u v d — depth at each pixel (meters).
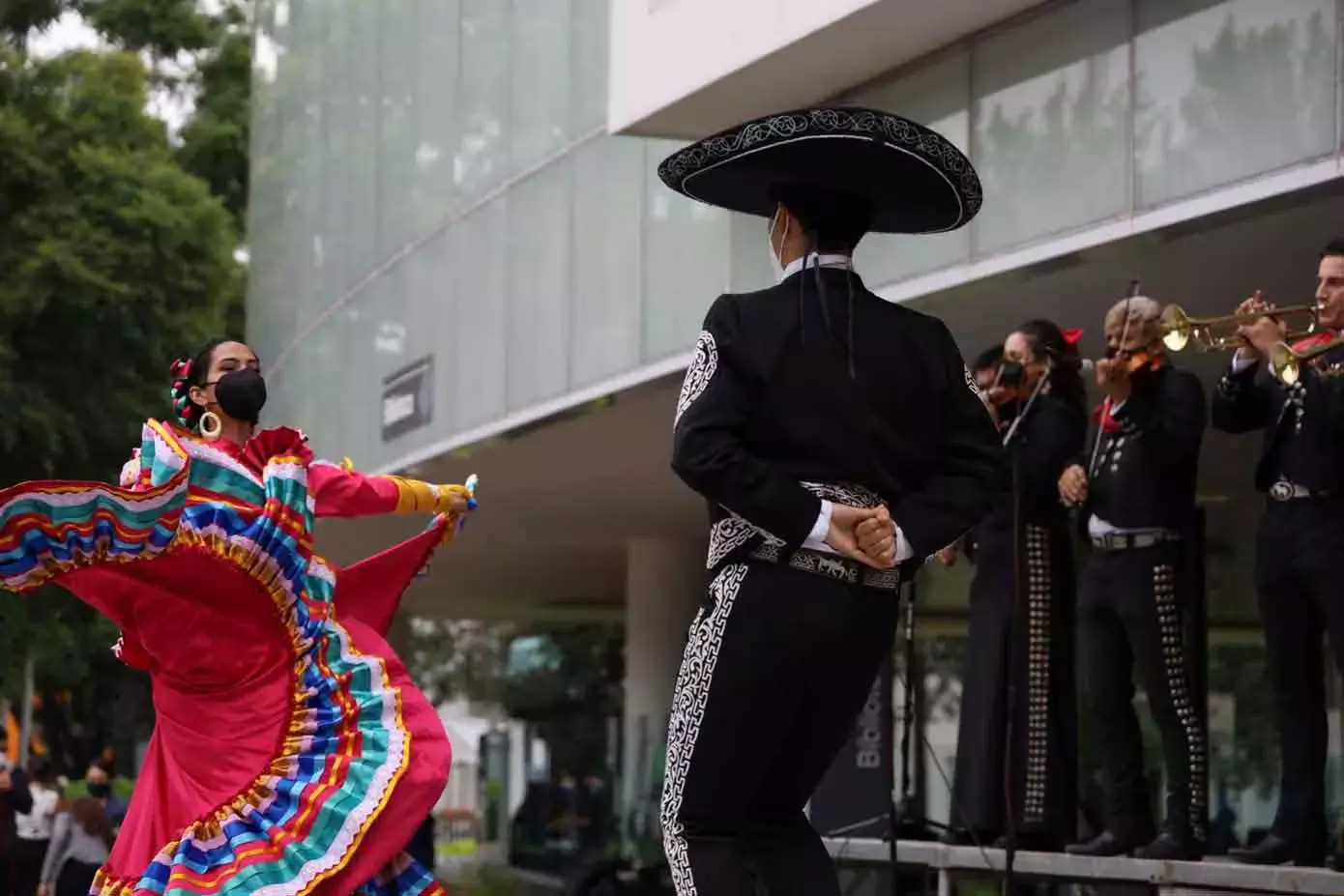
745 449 4.18
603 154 12.04
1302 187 7.27
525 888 20.70
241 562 5.21
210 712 5.23
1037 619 7.91
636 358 11.62
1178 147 7.87
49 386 19.91
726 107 10.07
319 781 5.20
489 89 13.73
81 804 14.48
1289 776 7.25
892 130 4.23
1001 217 8.87
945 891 8.12
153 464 5.14
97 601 5.20
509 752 30.88
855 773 9.87
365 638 5.48
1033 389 7.80
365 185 16.45
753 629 4.19
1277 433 7.20
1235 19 7.63
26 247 19.72
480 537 19.23
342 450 16.94
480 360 13.79
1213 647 13.52
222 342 5.62
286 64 19.42
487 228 13.73
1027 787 7.88
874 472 4.23
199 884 5.06
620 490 15.95
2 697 22.95
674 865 4.26
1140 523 7.56
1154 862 7.29
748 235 10.56
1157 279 9.07
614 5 10.56
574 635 35.78
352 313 16.73
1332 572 7.01
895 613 4.36
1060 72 8.52
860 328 4.27
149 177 20.66
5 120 19.95
